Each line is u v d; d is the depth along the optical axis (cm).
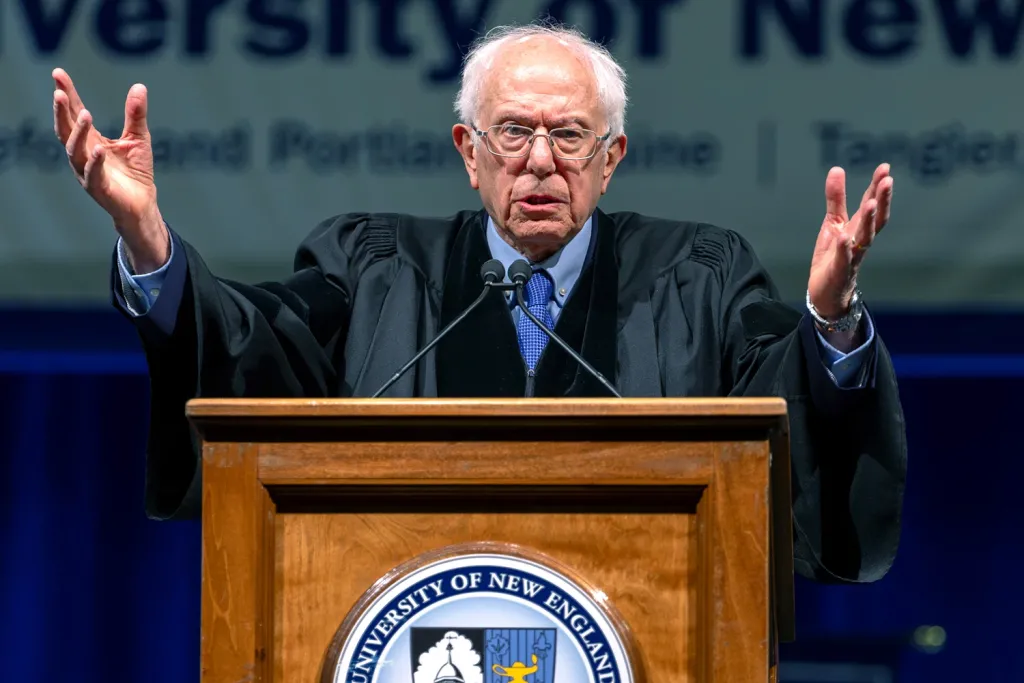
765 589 668
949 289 1856
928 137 1850
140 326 830
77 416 2353
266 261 1859
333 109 1864
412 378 975
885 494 850
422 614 673
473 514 684
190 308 838
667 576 678
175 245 838
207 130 1867
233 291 893
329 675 669
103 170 787
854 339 840
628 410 670
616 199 1859
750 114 1858
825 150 1852
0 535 2333
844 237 783
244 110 1867
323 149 1861
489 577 676
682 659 674
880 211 788
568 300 988
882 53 1853
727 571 670
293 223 1859
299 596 682
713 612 668
